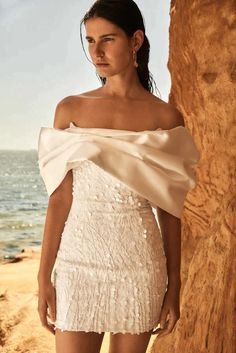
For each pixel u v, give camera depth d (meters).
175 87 4.34
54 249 2.02
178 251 2.09
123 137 1.92
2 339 5.98
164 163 1.94
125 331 1.89
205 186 3.94
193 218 4.23
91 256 1.87
